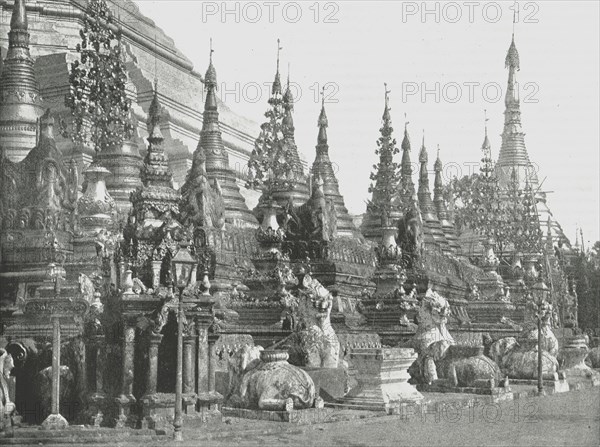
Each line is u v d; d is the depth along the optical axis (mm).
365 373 22297
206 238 27672
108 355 17766
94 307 18391
